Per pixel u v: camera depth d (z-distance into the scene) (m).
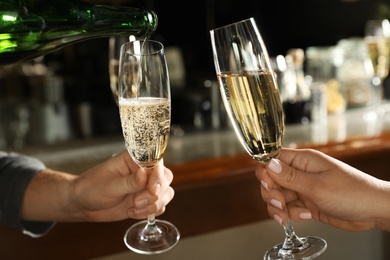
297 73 1.32
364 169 1.06
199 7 2.45
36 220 0.77
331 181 0.62
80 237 0.90
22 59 0.69
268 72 0.61
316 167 0.64
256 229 0.99
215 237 0.96
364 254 1.04
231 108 0.62
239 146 1.12
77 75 2.47
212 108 1.32
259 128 0.61
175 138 1.23
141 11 0.62
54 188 0.74
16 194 0.76
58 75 2.47
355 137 1.14
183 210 0.93
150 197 0.66
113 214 0.73
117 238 0.92
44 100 2.41
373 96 1.47
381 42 1.30
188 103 1.39
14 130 2.22
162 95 0.63
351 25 2.25
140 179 0.66
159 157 0.64
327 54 1.48
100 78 2.42
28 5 0.64
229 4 2.43
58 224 0.88
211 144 1.15
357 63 1.49
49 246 0.88
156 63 0.63
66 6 0.63
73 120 2.32
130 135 0.62
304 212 0.67
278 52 2.39
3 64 0.70
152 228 0.69
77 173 0.98
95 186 0.70
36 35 0.65
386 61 1.31
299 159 0.65
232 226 0.97
